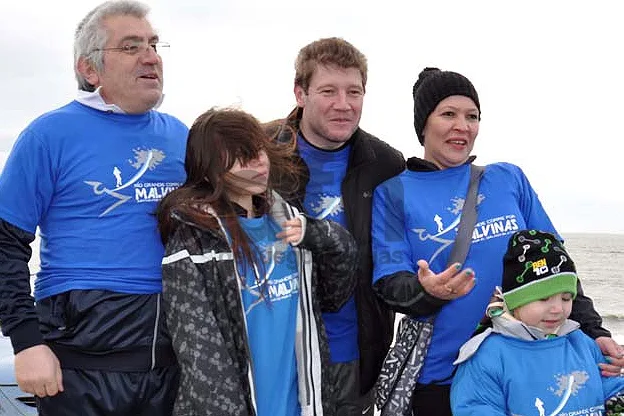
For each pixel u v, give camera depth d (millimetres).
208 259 2469
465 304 2896
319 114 3076
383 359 3191
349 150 3268
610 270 58812
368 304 3117
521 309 2707
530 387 2629
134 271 2695
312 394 2602
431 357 2918
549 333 2711
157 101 2852
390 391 2896
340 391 3184
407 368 2885
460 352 2766
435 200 3008
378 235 3031
